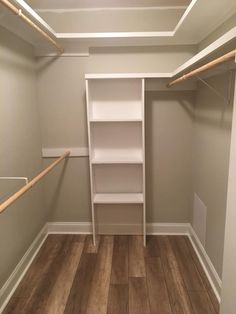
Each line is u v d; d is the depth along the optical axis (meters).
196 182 2.45
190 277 2.06
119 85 2.44
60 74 2.47
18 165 2.07
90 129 2.38
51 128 2.59
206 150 2.13
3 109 1.81
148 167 2.64
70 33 2.27
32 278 2.08
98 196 2.61
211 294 1.88
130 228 2.73
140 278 2.06
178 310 1.75
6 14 1.63
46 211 2.74
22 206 2.14
